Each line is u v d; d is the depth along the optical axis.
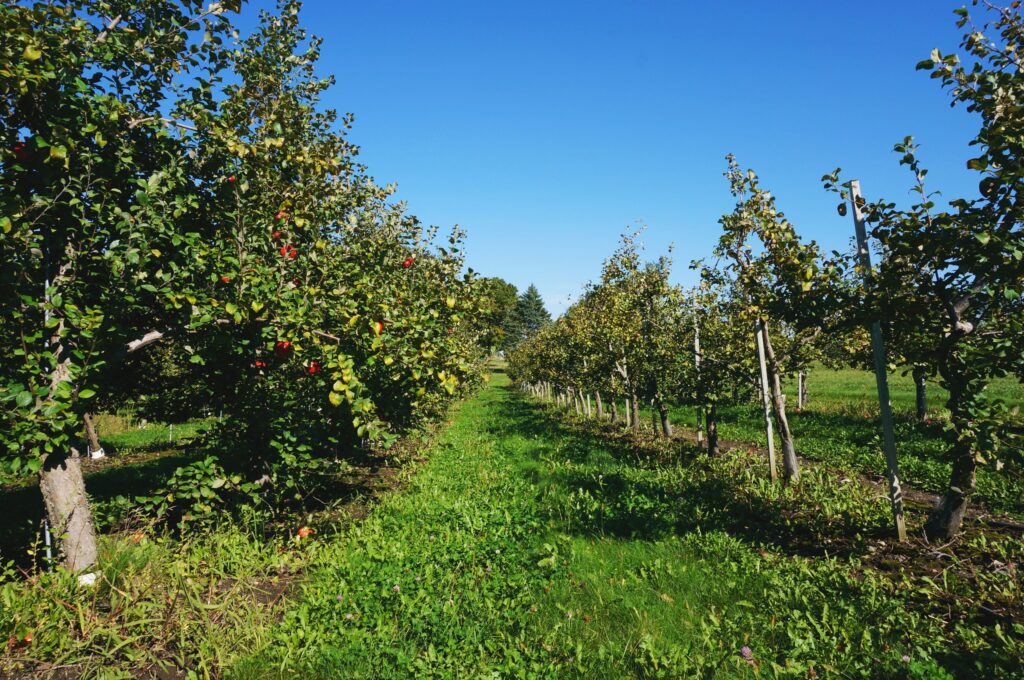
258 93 7.21
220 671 4.16
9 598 4.45
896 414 17.75
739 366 11.70
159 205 5.37
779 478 9.70
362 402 5.42
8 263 4.67
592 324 18.42
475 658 4.34
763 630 4.52
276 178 6.73
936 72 5.77
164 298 5.49
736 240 9.89
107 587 5.14
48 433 4.80
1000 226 5.45
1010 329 5.80
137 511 6.59
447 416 24.06
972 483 6.48
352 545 6.89
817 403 22.28
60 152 4.43
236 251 6.16
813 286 8.04
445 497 9.40
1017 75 5.50
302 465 7.77
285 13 7.42
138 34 5.62
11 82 4.29
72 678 3.92
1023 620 4.61
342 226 8.42
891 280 6.49
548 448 14.42
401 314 6.11
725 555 6.26
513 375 54.75
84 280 5.46
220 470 6.79
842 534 6.98
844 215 7.21
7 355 5.09
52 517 5.22
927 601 5.05
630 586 5.59
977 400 6.25
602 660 4.25
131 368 7.27
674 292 13.25
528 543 6.90
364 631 4.72
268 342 6.20
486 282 8.51
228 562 5.99
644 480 10.09
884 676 3.79
